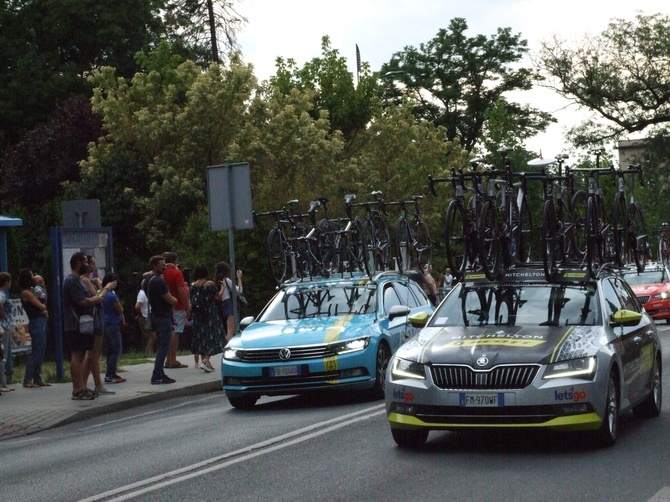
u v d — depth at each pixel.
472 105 86.00
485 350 11.48
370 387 17.08
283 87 55.44
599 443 11.64
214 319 24.06
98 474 11.50
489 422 11.23
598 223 16.73
